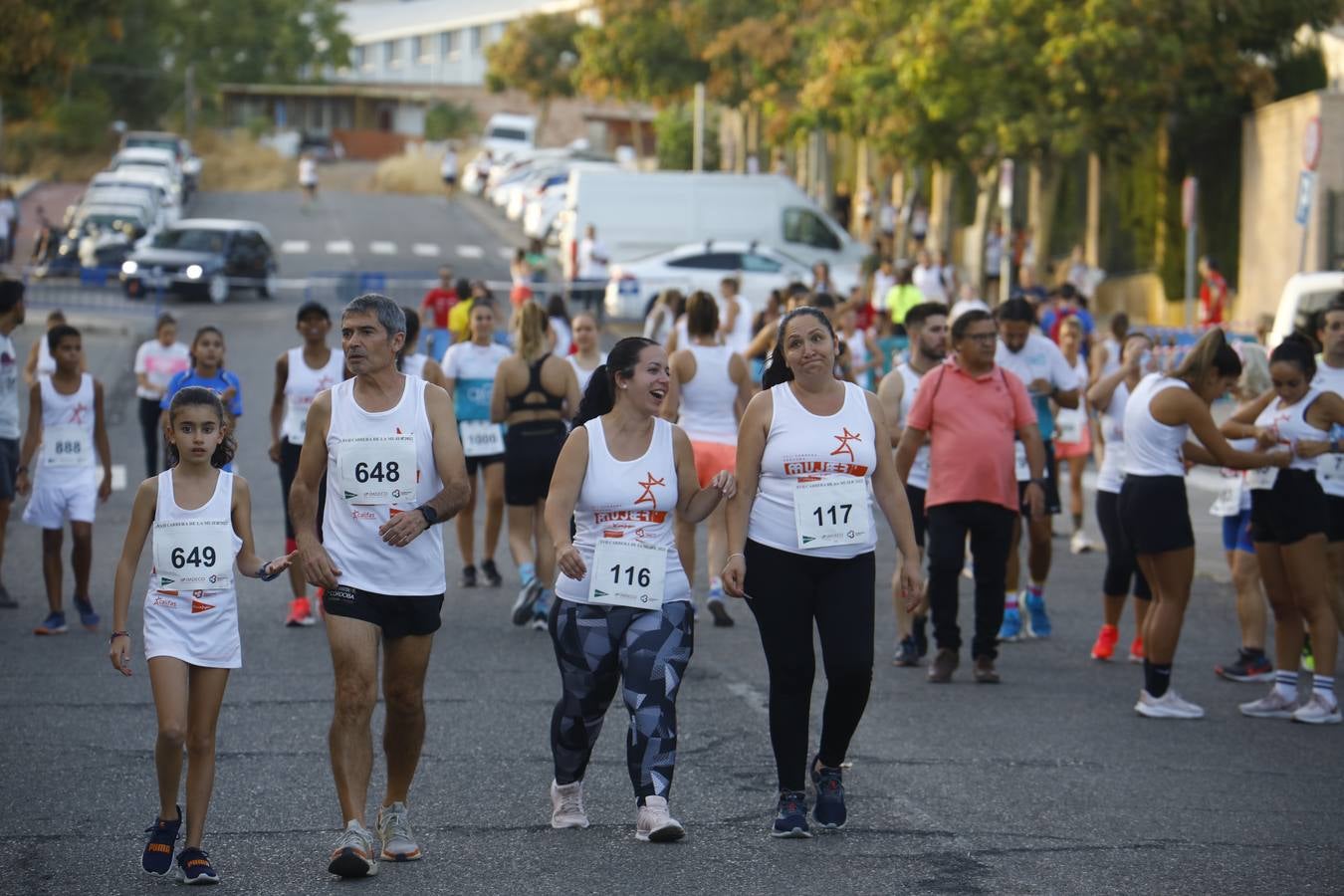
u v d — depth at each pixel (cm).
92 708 2239
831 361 1698
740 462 1694
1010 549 2855
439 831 1703
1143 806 1830
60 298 9044
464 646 2691
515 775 1930
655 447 1648
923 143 8794
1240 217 7706
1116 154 8256
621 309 8744
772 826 1728
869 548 1694
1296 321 3903
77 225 10212
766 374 1795
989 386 2455
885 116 8888
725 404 2936
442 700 2312
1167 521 2253
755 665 2572
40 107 8106
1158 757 2064
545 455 2848
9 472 2880
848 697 1689
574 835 1689
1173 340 5512
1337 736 2206
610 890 1510
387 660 1603
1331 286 3881
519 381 2864
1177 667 2656
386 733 1628
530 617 2869
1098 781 1941
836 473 1683
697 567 3550
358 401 1580
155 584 1569
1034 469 2470
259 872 1566
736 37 12531
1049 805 1827
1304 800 1872
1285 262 7125
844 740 1717
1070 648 2806
